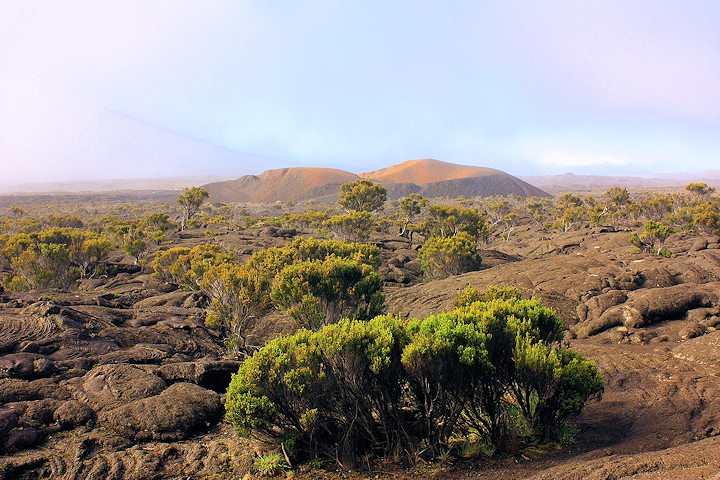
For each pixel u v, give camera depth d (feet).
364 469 16.48
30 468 16.25
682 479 9.93
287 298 39.27
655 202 173.99
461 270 82.74
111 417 20.03
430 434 17.39
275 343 18.70
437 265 84.23
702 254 56.39
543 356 17.02
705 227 114.42
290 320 53.57
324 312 38.86
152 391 23.26
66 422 19.88
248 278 45.78
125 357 29.45
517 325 18.86
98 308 41.93
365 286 39.70
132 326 39.86
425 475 15.67
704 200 173.06
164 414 20.48
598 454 15.29
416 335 17.92
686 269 49.62
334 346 17.76
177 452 18.44
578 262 57.26
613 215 203.62
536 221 260.42
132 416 20.01
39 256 83.51
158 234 148.56
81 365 26.86
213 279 49.88
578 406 17.13
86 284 91.71
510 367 18.74
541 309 20.79
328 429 17.89
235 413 16.83
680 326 35.83
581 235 152.25
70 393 22.58
